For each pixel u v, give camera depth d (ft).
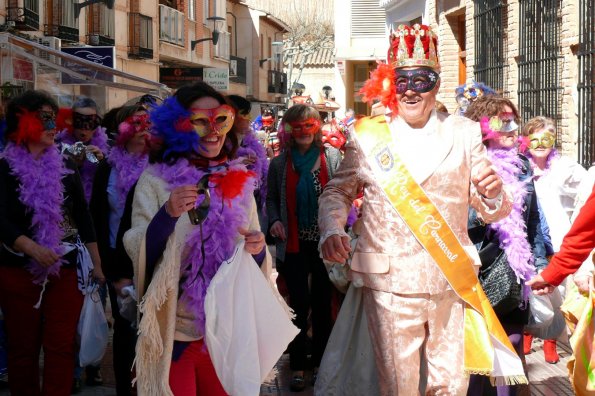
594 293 14.38
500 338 13.99
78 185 18.10
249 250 12.55
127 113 19.93
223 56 130.11
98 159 23.16
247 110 24.53
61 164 17.65
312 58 167.43
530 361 24.09
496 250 16.85
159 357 12.07
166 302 12.07
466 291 13.80
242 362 12.30
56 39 59.11
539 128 23.52
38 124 17.07
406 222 13.80
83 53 59.11
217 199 12.52
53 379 17.25
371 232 14.12
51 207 17.12
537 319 18.84
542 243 17.92
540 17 39.17
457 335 13.91
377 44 88.69
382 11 88.28
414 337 13.96
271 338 12.72
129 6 84.48
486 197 13.91
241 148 23.89
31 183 17.07
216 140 12.64
